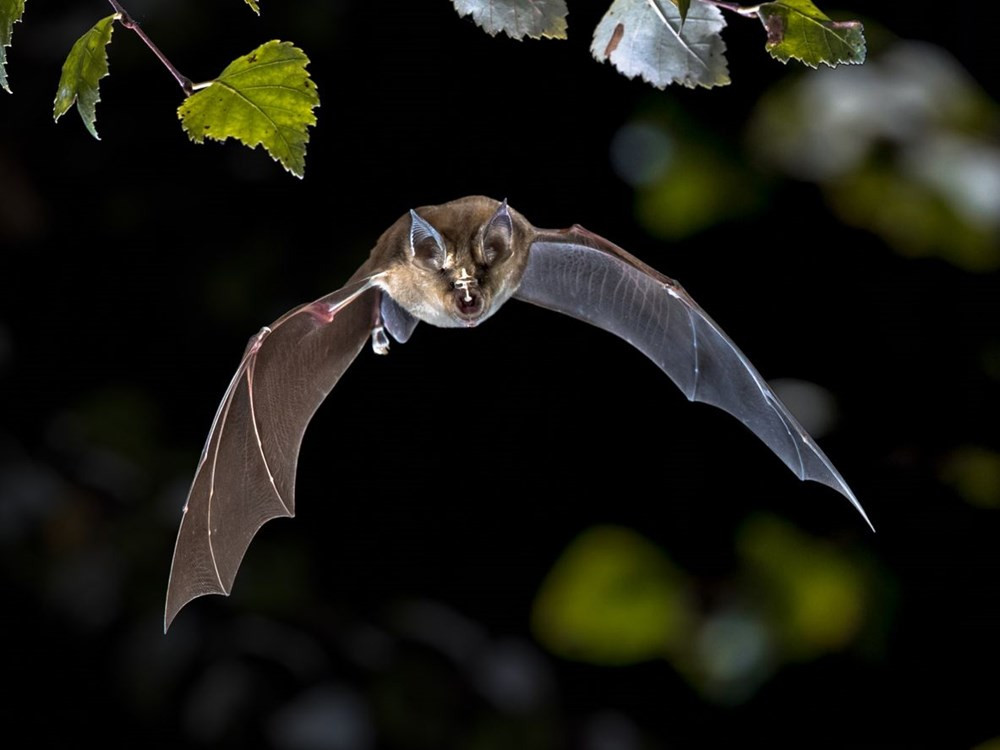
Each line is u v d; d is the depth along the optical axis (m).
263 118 2.88
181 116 2.88
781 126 3.43
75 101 2.89
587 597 3.46
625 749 3.89
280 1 3.95
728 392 3.04
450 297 2.98
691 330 3.03
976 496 3.63
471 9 2.89
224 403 2.97
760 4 2.91
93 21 3.87
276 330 2.99
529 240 3.01
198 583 2.99
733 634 3.46
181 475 3.92
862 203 3.40
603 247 3.02
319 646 3.75
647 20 2.93
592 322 3.03
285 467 3.01
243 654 3.65
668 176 3.57
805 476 3.02
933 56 3.45
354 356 3.01
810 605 3.49
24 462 3.82
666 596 3.46
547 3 2.89
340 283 4.09
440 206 3.01
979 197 3.38
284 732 3.51
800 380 3.85
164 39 3.84
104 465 3.85
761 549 3.54
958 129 3.41
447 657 3.79
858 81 3.43
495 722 3.70
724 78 2.93
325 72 4.10
